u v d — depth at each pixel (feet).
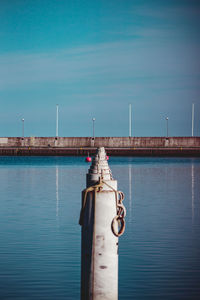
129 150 346.95
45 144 364.17
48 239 47.80
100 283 19.19
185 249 43.39
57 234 50.55
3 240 47.26
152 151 345.92
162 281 33.58
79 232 51.83
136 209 70.44
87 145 358.84
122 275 34.96
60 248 43.60
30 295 30.63
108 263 19.21
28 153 355.97
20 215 64.44
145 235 50.11
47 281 33.55
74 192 96.22
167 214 65.36
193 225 56.39
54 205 75.25
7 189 102.89
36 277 34.42
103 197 19.17
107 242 19.21
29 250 42.80
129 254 41.45
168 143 351.46
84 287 19.62
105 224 19.19
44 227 55.06
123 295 30.60
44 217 62.69
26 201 80.69
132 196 87.86
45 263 38.22
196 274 35.24
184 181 123.54
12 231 52.31
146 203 77.56
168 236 49.60
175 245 45.16
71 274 35.24
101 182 19.74
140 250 42.98
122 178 134.21
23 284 32.86
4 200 82.23
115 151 347.77
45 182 122.62
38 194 92.38
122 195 20.08
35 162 262.67
